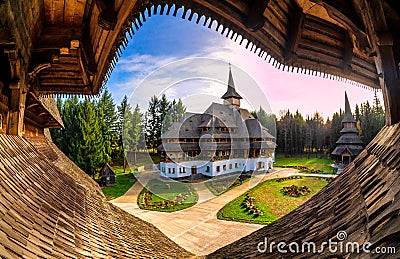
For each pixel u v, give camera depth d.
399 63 3.98
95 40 5.85
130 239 6.33
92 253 3.73
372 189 2.76
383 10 3.92
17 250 2.34
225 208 18.56
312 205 4.65
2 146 4.37
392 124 4.06
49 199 4.37
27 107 8.58
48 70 6.80
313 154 56.38
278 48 6.95
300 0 6.37
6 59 4.97
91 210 5.93
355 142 36.59
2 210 2.83
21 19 4.40
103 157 45.78
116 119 49.34
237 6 5.35
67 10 5.29
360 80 9.05
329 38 7.56
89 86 7.49
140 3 4.61
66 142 45.53
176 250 8.72
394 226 1.73
